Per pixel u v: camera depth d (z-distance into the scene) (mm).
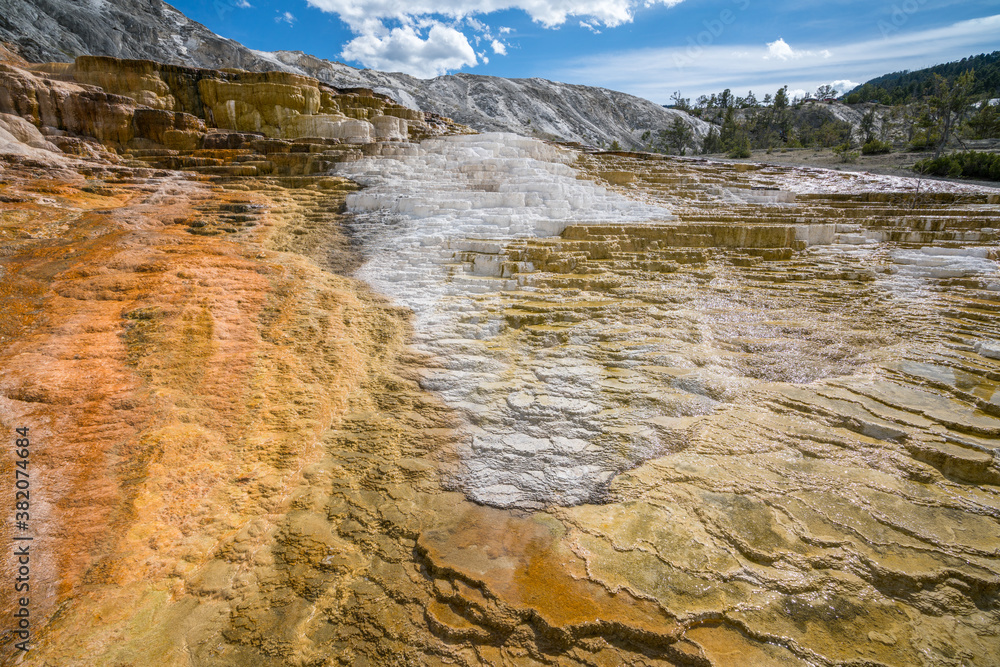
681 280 7914
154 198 9695
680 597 3361
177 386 5012
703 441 4699
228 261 7430
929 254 8852
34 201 8484
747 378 5590
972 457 4152
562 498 4242
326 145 12977
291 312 6562
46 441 4121
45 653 3012
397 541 3914
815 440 4625
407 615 3383
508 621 3254
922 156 28391
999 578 3354
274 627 3309
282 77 14781
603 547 3773
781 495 4102
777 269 8383
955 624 3168
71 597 3277
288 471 4488
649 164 16016
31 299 5832
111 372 4957
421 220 9422
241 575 3627
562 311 6707
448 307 6891
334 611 3414
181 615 3342
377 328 6500
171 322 5812
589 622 3195
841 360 5828
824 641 3090
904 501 3973
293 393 5297
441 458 4668
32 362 4859
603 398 5234
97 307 5906
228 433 4711
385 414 5191
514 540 3877
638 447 4672
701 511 4008
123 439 4316
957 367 5480
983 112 32406
